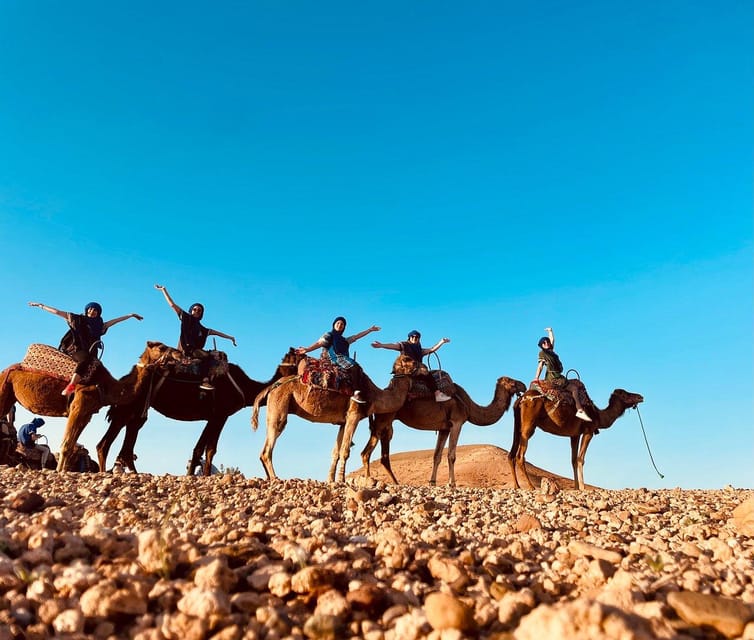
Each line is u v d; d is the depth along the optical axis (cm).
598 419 1623
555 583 439
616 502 1007
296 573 404
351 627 353
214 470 1494
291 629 344
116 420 1331
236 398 1376
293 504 751
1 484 835
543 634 293
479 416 1578
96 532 467
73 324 1254
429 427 1511
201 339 1379
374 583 415
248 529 559
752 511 719
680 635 309
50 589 368
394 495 865
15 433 1374
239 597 372
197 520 612
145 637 324
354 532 604
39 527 457
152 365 1270
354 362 1348
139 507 673
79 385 1191
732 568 489
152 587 383
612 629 285
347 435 1312
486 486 2161
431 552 482
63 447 1172
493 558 500
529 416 1578
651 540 640
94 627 338
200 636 323
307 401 1293
